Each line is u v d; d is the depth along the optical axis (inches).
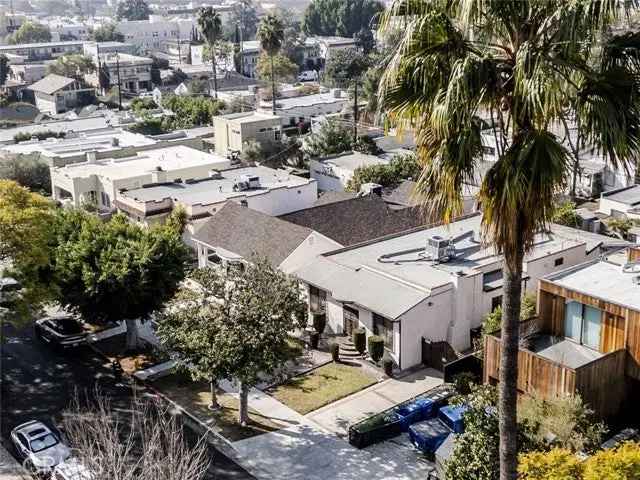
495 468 938.7
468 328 1598.2
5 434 1316.4
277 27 4252.0
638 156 570.9
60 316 1801.2
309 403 1409.9
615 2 501.7
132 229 1684.3
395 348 1518.2
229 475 1189.1
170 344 1304.1
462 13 538.9
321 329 1657.2
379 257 1740.9
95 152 2906.0
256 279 1334.9
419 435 1221.7
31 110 4926.2
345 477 1177.4
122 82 5930.1
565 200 2228.1
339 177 2854.3
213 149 3641.7
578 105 561.9
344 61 5128.0
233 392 1465.3
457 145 568.4
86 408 1376.7
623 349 1154.0
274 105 4057.6
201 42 7554.1
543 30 545.3
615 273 1282.0
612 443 1127.6
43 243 1489.9
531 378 1157.1
